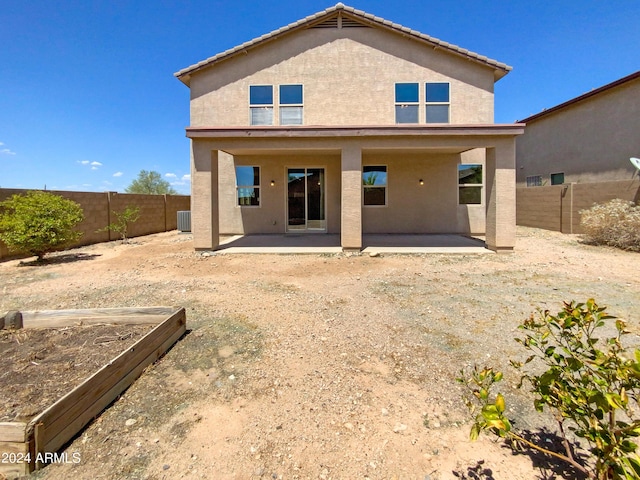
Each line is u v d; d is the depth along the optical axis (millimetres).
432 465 2307
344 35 13523
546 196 15453
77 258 9773
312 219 14508
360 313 5039
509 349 3873
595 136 15414
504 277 7043
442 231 14117
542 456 2369
